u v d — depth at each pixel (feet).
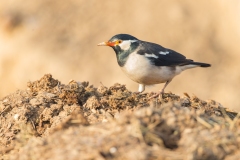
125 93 42.45
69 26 111.96
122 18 111.75
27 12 114.73
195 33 110.42
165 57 46.37
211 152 29.76
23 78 104.99
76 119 34.19
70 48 107.65
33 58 106.93
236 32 111.24
